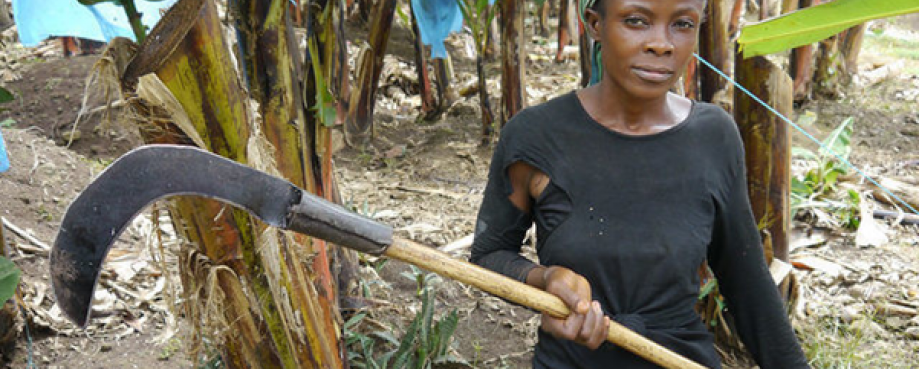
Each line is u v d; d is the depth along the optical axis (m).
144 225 3.14
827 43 5.05
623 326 1.35
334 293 1.62
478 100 5.21
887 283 2.91
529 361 2.49
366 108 4.37
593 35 1.33
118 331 2.53
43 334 2.47
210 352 2.05
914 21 7.08
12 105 4.50
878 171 4.00
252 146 1.21
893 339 2.59
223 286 1.31
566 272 1.32
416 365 2.33
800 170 3.89
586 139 1.35
